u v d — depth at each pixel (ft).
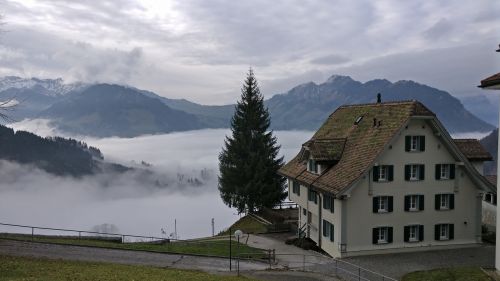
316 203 153.58
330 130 172.35
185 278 93.45
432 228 140.56
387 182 136.15
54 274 88.84
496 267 109.09
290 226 181.06
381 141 136.05
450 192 141.69
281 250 149.07
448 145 139.23
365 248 135.03
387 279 112.57
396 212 137.39
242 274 110.01
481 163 164.55
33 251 116.98
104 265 103.91
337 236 135.74
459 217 142.61
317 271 118.52
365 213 134.72
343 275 115.44
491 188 141.90
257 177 230.48
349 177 133.69
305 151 160.15
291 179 173.78
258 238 169.27
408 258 131.85
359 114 162.61
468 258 131.03
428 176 139.85
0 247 119.55
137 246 135.23
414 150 138.51
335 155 149.69
